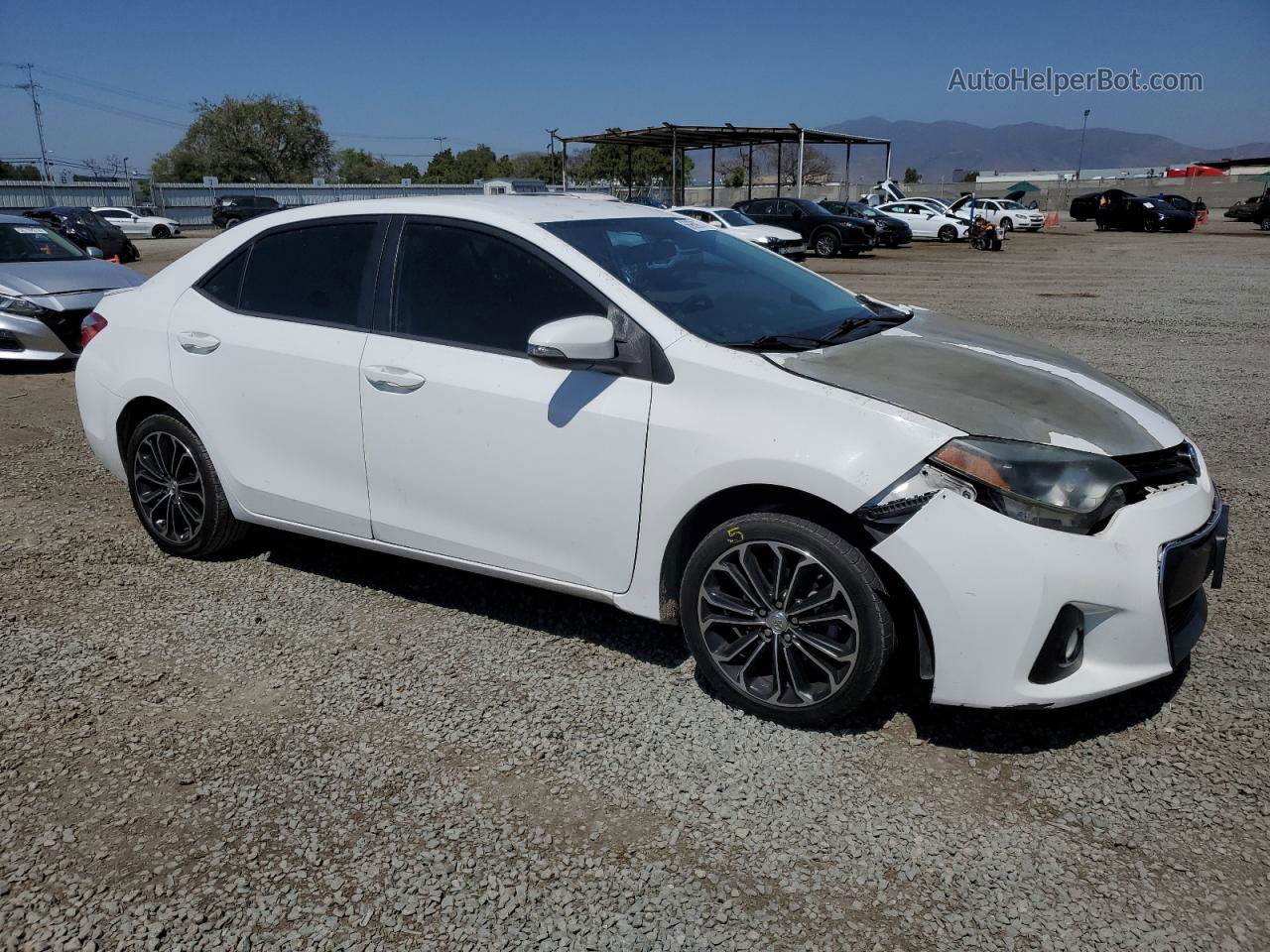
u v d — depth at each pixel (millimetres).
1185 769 2834
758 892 2387
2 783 2846
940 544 2701
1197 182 66625
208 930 2289
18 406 7789
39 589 4207
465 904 2359
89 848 2570
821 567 2893
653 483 3109
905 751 2945
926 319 3996
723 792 2764
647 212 4098
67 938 2270
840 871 2453
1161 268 20953
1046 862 2469
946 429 2775
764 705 3086
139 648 3670
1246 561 4359
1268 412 7191
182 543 4449
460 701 3262
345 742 3037
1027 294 15828
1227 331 11266
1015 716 3117
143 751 3004
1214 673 3359
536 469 3326
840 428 2830
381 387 3611
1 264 9414
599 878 2443
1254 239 31688
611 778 2834
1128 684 2807
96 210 43969
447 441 3490
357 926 2297
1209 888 2371
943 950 2203
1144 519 2803
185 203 57531
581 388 3230
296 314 3928
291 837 2605
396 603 4039
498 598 4070
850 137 42062
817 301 3869
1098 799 2707
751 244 4320
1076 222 48781
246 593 4148
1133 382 8289
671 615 3289
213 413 4113
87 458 6281
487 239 3541
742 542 3016
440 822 2656
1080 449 2812
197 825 2656
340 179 84375
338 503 3855
